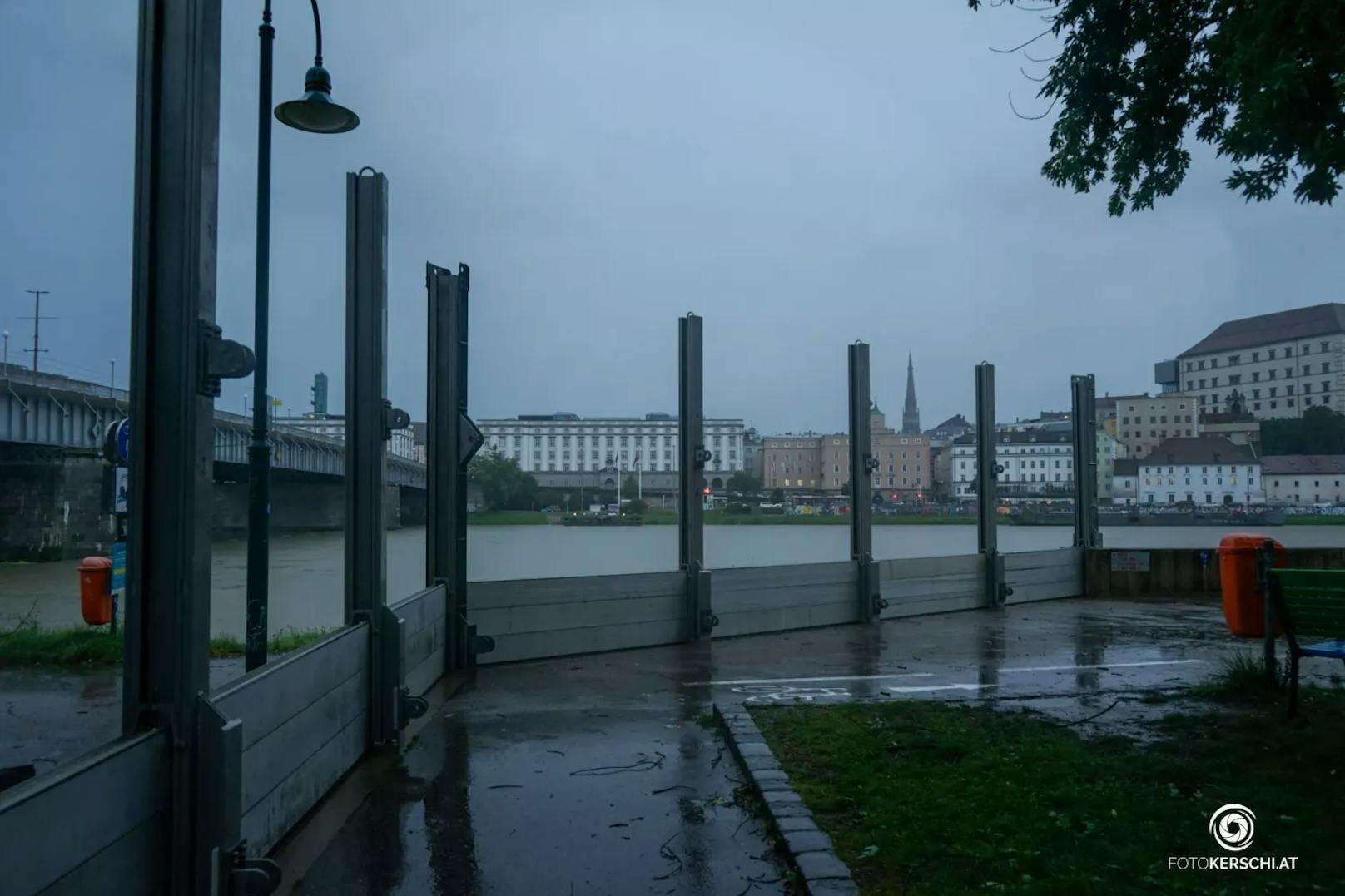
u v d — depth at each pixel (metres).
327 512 24.95
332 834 5.08
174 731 3.52
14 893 2.61
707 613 12.14
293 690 5.13
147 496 3.56
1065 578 17.16
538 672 9.98
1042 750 6.15
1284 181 8.39
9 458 31.97
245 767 4.43
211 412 3.70
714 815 5.38
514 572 11.23
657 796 5.73
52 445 31.78
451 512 9.86
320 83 8.92
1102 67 8.80
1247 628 9.23
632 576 11.63
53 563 31.69
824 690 9.02
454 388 9.90
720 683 9.40
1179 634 12.73
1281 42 6.92
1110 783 5.49
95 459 32.72
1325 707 7.13
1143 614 14.95
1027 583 16.52
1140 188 9.29
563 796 5.73
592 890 4.40
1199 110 8.88
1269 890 4.07
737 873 4.59
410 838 5.04
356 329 6.79
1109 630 13.18
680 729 7.43
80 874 2.94
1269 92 6.91
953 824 4.86
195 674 3.58
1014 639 12.37
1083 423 17.56
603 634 11.34
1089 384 17.58
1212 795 5.24
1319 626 6.77
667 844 4.95
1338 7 6.41
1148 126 8.98
